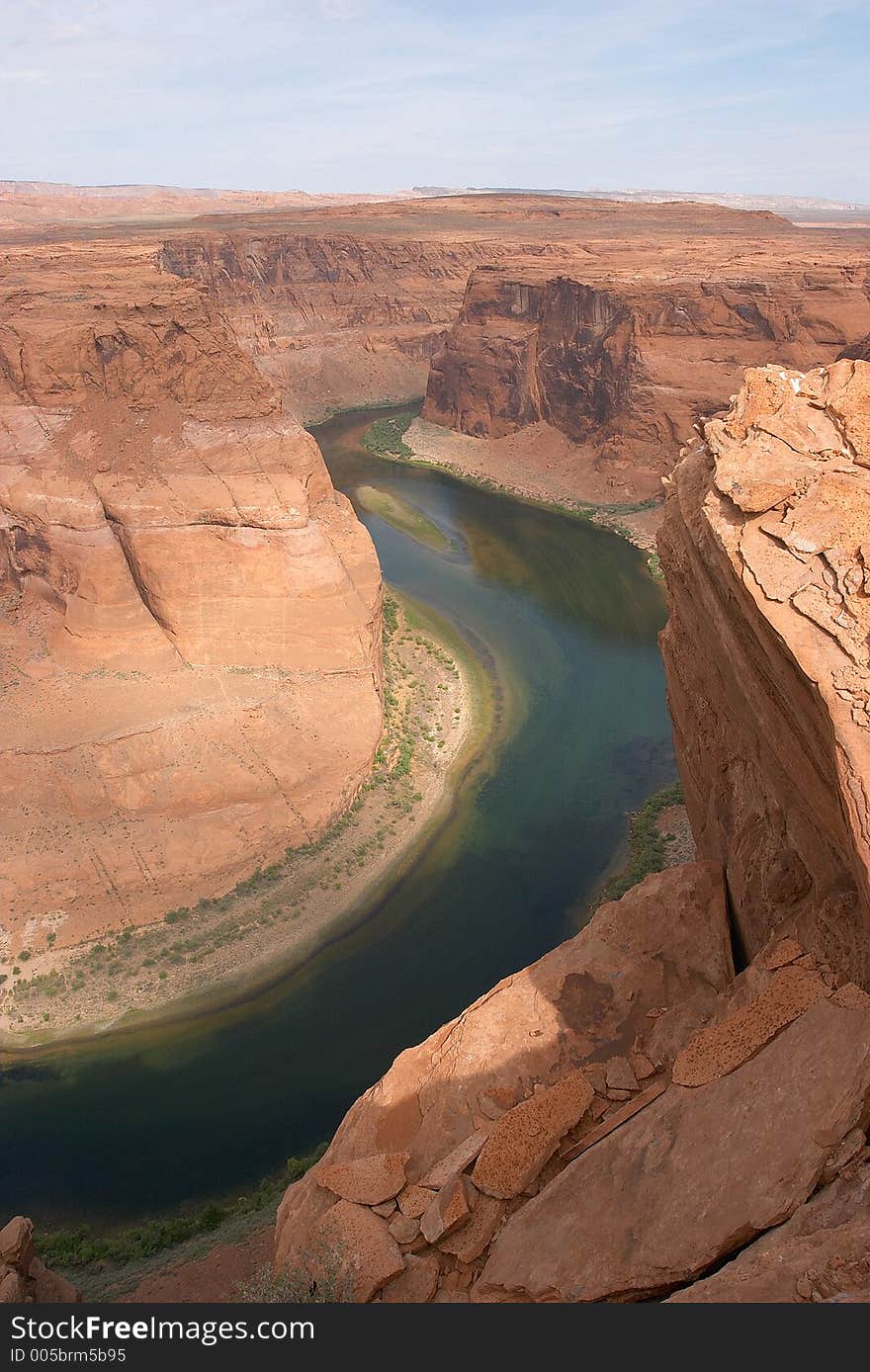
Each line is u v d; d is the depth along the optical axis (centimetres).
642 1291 1062
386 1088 1600
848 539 1223
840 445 1381
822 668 1127
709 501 1409
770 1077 1149
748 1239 1039
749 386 1503
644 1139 1216
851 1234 876
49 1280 1570
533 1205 1238
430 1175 1377
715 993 1579
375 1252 1259
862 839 1016
